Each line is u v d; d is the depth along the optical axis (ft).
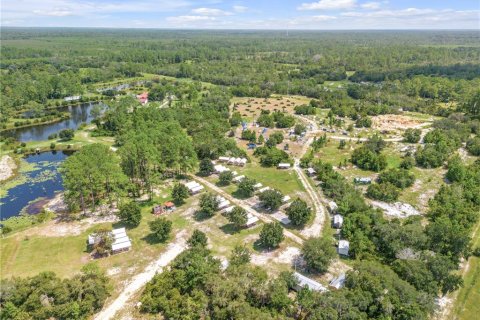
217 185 366.84
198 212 313.94
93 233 268.41
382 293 193.36
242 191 350.84
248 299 200.34
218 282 203.31
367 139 519.60
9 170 406.21
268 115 604.08
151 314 200.95
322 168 392.27
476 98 638.94
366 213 289.74
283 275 216.74
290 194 349.20
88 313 198.59
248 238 275.39
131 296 215.31
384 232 256.73
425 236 248.73
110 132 536.83
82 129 564.71
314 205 327.47
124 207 284.61
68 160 312.09
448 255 237.25
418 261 221.87
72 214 311.88
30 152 465.06
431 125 584.81
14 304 193.67
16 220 304.50
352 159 433.89
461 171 372.79
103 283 214.90
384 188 343.05
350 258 252.01
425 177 393.91
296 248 262.67
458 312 206.28
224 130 536.01
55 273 230.68
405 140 512.63
